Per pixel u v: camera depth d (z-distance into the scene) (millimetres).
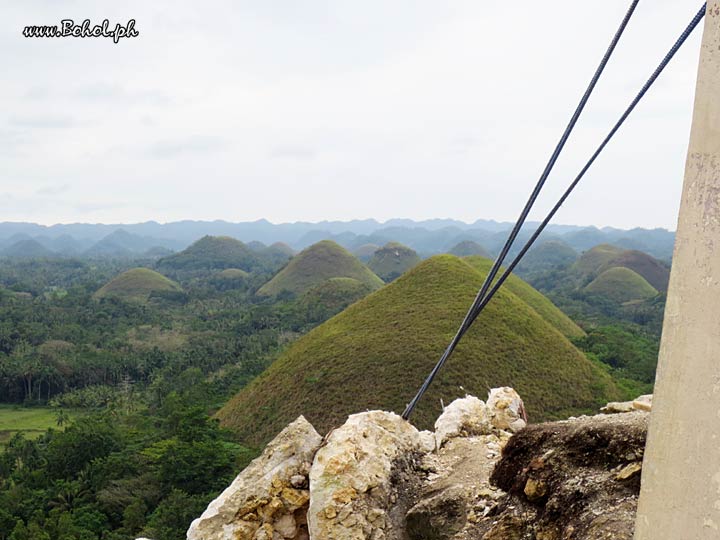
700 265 2652
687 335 2697
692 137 2760
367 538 6055
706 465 2555
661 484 2795
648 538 2859
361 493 6297
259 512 6586
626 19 4414
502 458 6340
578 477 5289
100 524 26188
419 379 35594
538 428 6207
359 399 35219
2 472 36375
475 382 35188
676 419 2725
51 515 26484
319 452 6719
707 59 2688
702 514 2559
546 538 5090
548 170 5312
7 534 26312
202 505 25094
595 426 5672
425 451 7590
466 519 5992
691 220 2725
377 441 7035
